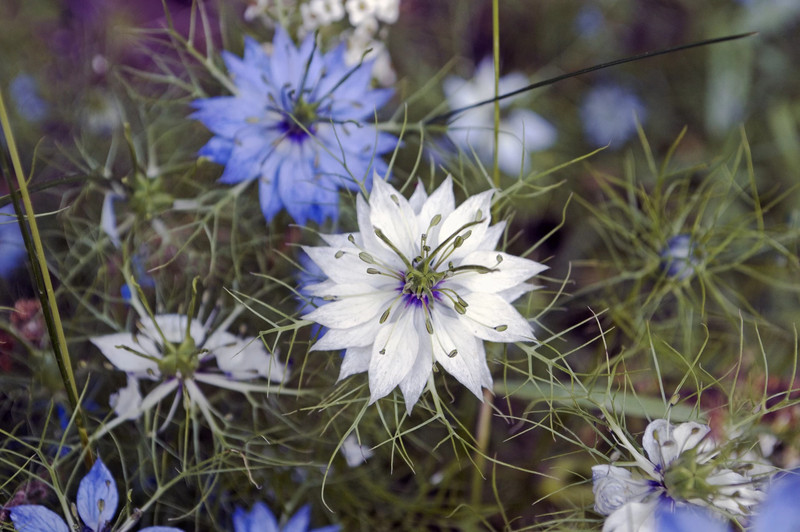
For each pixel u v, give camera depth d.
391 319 0.28
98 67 0.40
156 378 0.31
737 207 0.41
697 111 0.45
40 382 0.32
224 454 0.32
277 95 0.32
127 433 0.33
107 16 0.40
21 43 0.40
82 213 0.37
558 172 0.42
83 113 0.39
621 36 0.47
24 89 0.39
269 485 0.33
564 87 0.45
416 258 0.28
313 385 0.33
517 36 0.46
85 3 0.41
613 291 0.37
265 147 0.32
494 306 0.28
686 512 0.28
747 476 0.28
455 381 0.33
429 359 0.28
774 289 0.38
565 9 0.46
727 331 0.37
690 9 0.46
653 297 0.36
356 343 0.28
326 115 0.32
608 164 0.43
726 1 0.46
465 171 0.37
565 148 0.44
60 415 0.33
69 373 0.29
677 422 0.31
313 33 0.32
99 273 0.33
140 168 0.34
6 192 0.37
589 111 0.44
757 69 0.45
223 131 0.32
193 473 0.30
